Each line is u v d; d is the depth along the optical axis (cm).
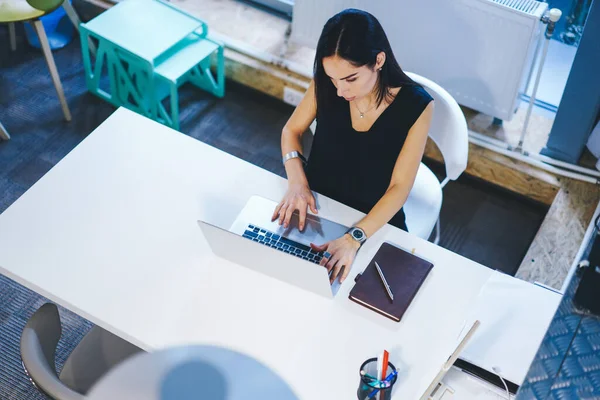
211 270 200
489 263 305
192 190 219
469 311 193
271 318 191
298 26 351
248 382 179
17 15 317
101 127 236
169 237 207
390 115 217
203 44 346
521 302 195
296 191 216
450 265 205
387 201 217
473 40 307
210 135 352
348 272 201
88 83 362
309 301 195
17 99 361
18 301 283
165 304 192
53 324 189
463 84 325
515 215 325
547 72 354
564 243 300
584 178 317
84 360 202
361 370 170
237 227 208
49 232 206
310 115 235
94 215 212
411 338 188
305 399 176
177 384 181
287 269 191
